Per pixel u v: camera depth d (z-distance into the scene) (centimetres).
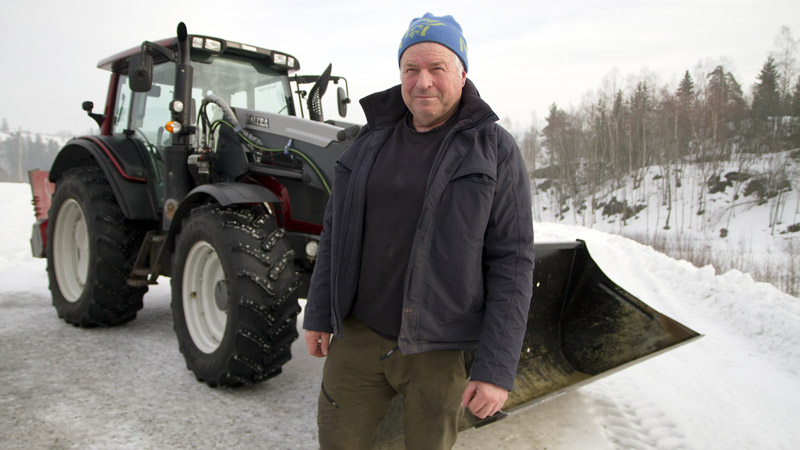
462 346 145
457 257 137
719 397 315
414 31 144
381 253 146
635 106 6019
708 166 4506
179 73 346
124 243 383
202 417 259
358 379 154
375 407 159
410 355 147
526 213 142
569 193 5297
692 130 4884
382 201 147
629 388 316
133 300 397
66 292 423
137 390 288
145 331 400
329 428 158
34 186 555
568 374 285
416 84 141
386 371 150
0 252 759
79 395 279
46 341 369
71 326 407
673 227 3775
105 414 258
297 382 308
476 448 238
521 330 138
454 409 149
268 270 271
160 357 342
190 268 309
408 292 139
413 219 143
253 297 265
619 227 4141
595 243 1022
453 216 137
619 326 272
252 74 406
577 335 288
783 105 4566
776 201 3638
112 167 383
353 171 154
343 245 152
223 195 282
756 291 573
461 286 139
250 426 252
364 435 160
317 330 161
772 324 464
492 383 133
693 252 2386
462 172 137
